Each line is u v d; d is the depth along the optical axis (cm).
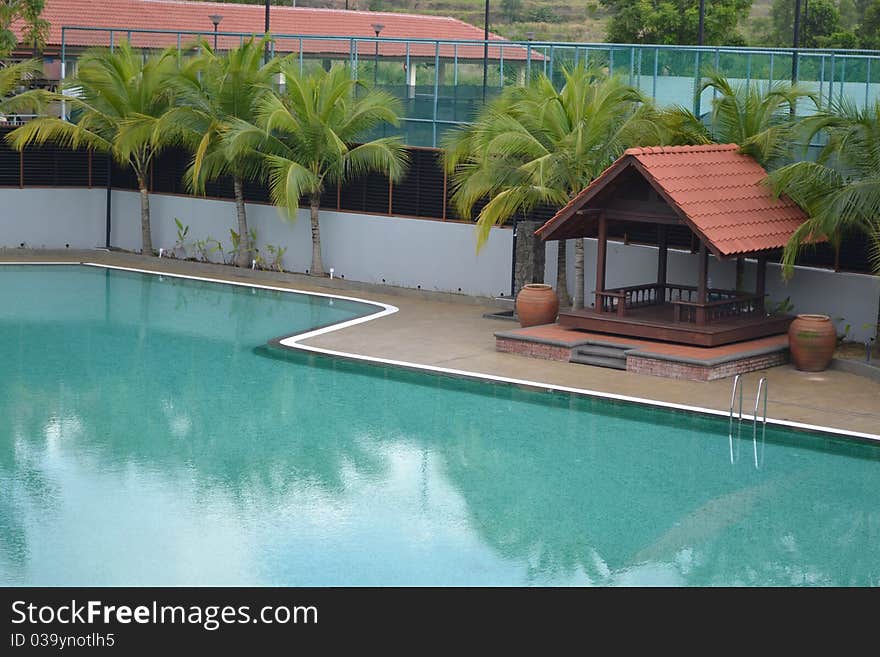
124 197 3728
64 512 1515
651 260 2730
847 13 7681
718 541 1462
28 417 1958
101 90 3378
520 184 2638
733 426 1948
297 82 3078
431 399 2111
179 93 3294
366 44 5444
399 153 3127
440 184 3091
